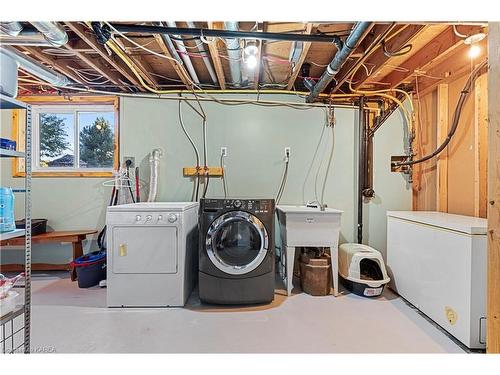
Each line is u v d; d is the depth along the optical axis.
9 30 2.09
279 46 2.72
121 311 2.61
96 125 3.85
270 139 3.73
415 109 3.62
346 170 3.75
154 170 3.60
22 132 3.76
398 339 2.14
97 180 3.75
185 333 2.22
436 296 2.36
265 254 2.73
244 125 3.72
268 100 3.72
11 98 1.64
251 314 2.55
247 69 3.20
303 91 3.71
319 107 3.73
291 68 3.14
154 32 2.13
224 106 3.71
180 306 2.70
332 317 2.49
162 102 3.69
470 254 2.02
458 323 2.11
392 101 3.63
